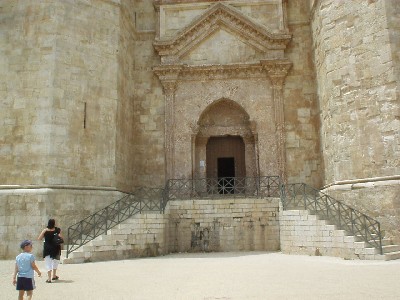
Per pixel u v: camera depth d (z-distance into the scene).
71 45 17.55
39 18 17.28
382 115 15.25
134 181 21.11
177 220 17.56
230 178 20.64
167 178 20.83
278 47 21.38
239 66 21.31
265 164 20.62
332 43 17.38
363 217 14.50
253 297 7.64
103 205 17.25
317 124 20.42
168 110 21.42
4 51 17.08
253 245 17.22
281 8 21.80
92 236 15.84
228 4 22.11
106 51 18.73
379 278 9.37
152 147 21.42
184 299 7.65
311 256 14.50
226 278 10.04
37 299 8.08
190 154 21.12
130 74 21.38
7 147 16.39
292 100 21.14
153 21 22.80
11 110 16.62
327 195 15.59
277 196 19.89
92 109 17.80
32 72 16.84
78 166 16.94
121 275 11.05
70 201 16.31
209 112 22.27
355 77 16.28
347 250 13.44
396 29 15.39
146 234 15.94
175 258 15.14
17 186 16.02
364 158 15.64
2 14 17.45
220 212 17.55
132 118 21.52
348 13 16.81
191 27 21.77
